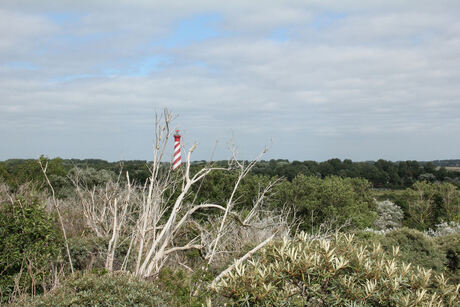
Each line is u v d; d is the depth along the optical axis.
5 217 6.33
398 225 27.06
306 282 3.88
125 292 4.44
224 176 16.38
